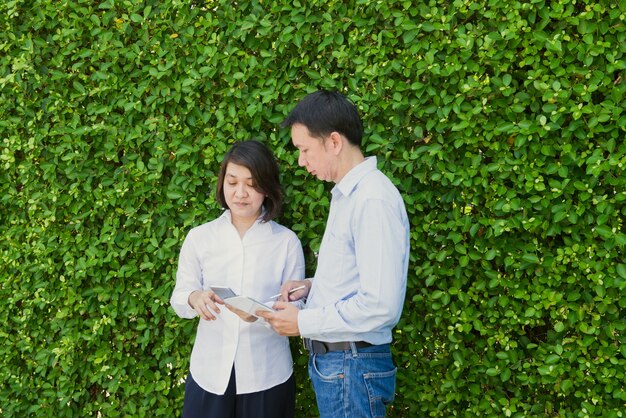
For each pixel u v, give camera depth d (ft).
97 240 9.32
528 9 7.36
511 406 7.94
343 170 6.66
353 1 8.06
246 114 8.61
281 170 8.50
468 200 7.91
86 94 9.21
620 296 7.46
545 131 7.33
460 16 7.72
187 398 7.96
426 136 8.16
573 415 7.81
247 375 7.67
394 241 6.10
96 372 9.64
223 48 8.59
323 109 6.48
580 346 7.61
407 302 8.36
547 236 7.82
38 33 9.59
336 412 6.63
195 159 8.74
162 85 8.84
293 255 8.04
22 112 9.61
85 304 9.55
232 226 8.00
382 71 7.89
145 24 8.75
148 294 9.26
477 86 7.53
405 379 8.41
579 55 7.20
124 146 9.14
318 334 6.34
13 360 10.19
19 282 10.09
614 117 7.09
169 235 9.09
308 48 8.32
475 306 8.17
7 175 9.89
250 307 6.58
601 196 7.34
